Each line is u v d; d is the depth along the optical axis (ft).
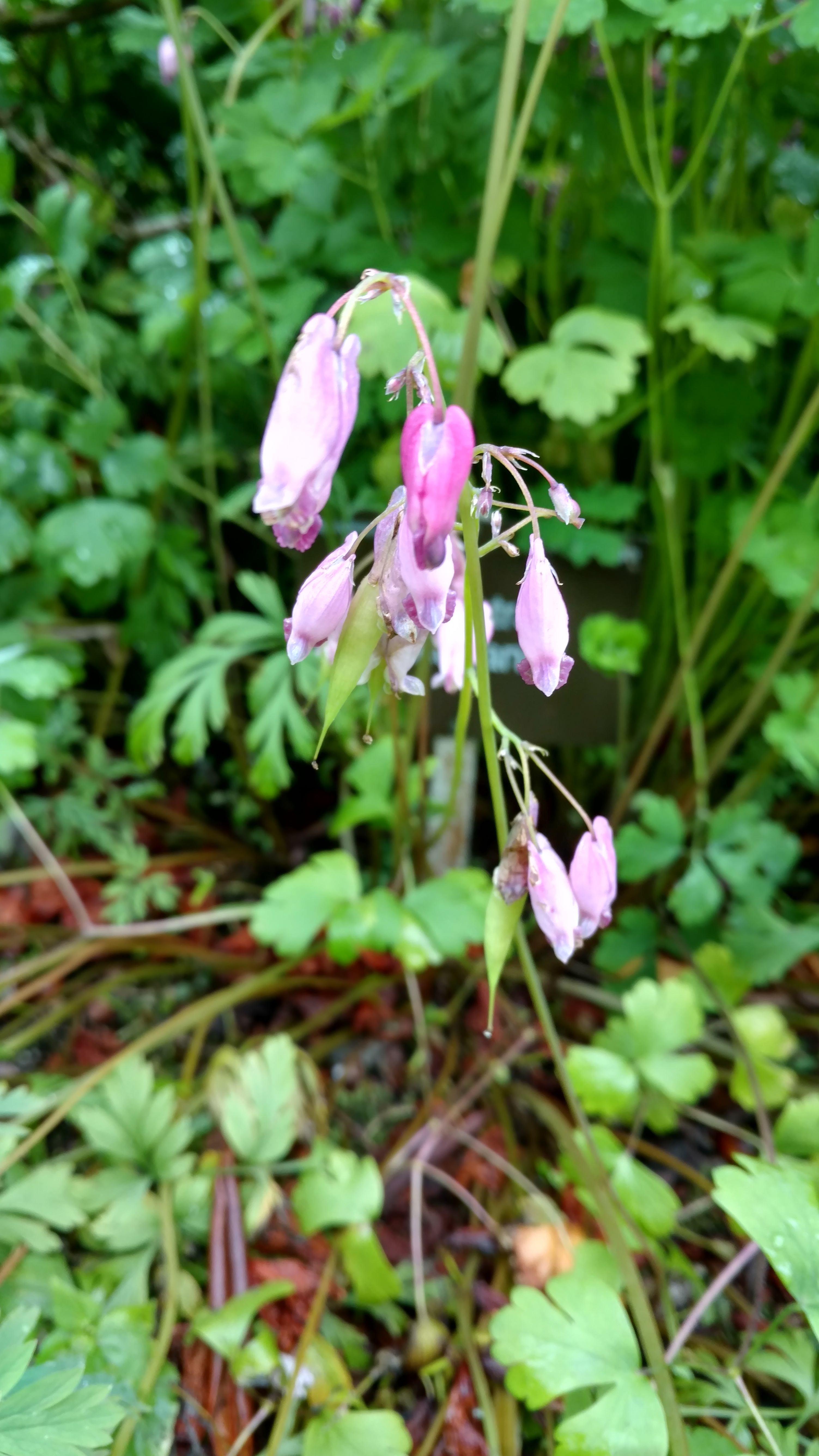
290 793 1.11
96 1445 0.44
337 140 0.83
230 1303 0.56
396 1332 0.60
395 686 0.40
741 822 0.82
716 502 0.86
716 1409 0.52
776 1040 0.72
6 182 0.87
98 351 0.98
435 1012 0.84
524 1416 0.56
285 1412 0.52
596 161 0.81
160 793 1.00
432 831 0.88
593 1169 0.58
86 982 0.87
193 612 1.14
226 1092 0.70
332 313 0.33
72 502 1.03
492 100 0.78
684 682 0.83
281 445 0.33
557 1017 0.85
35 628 0.99
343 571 0.37
